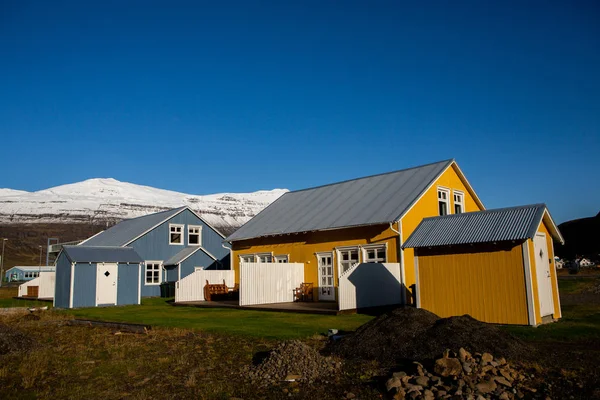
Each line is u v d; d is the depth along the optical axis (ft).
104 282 80.53
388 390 22.89
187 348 34.45
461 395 21.42
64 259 80.18
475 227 46.11
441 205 70.54
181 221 113.09
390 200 67.67
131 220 129.80
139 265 85.25
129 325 44.45
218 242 118.93
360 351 30.17
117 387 25.34
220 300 81.66
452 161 71.41
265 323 47.01
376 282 58.08
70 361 31.40
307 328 42.70
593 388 22.16
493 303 43.11
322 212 76.28
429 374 23.99
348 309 54.34
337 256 68.80
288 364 26.76
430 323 31.55
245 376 26.78
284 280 71.00
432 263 47.78
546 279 45.73
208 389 24.48
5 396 24.02
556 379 23.71
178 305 76.07
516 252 42.11
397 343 29.60
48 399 23.56
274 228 79.56
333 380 25.63
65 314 62.54
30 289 103.60
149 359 31.35
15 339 36.40
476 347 27.50
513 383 23.08
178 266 103.86
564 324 42.06
